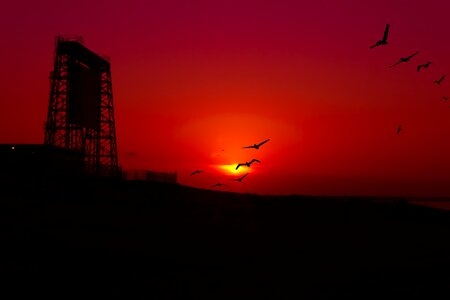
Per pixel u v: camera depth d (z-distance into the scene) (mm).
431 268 35656
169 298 26016
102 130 83188
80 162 69562
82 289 26234
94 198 56000
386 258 39094
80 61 77875
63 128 73812
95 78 79812
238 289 28172
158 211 55781
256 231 49312
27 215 42688
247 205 67438
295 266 34531
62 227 40094
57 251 32094
